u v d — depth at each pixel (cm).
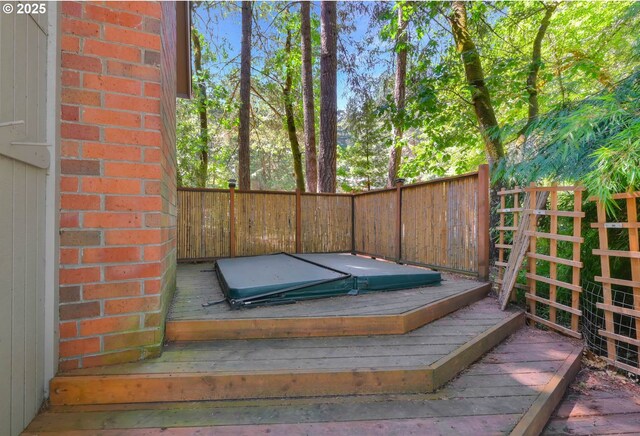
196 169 1135
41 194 167
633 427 200
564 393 234
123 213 194
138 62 198
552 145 333
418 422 170
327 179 754
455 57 645
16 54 143
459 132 744
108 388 177
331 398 191
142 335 202
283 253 590
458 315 319
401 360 212
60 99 179
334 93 761
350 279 335
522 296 369
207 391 185
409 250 520
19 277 147
